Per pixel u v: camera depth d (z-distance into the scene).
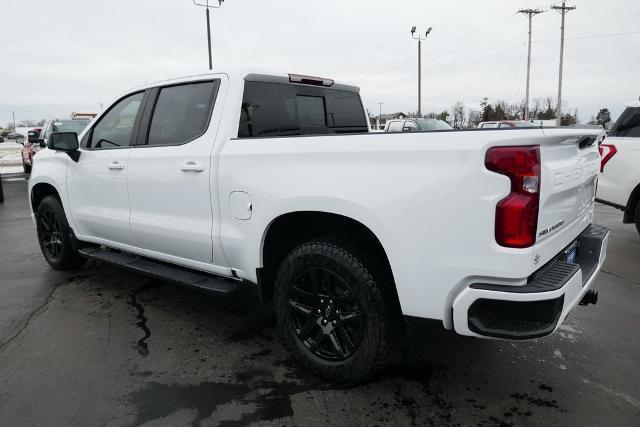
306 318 2.93
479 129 2.29
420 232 2.32
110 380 2.85
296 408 2.56
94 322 3.71
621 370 2.95
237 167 3.02
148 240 3.76
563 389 2.74
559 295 2.17
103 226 4.15
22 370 2.97
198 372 2.94
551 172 2.24
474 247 2.20
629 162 5.87
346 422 2.45
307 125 3.81
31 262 5.46
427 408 2.56
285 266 2.88
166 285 4.59
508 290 2.15
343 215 2.55
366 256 2.60
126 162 3.79
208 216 3.26
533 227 2.14
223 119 3.21
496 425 2.42
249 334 3.50
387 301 2.59
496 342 3.33
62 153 4.54
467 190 2.18
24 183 14.75
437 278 2.31
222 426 2.41
